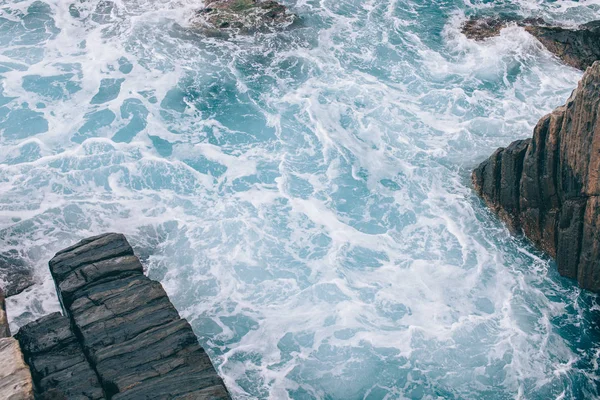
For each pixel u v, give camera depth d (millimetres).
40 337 17156
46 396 15633
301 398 18844
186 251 23016
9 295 21156
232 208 24750
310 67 31688
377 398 18969
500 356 19953
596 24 32844
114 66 31484
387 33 33750
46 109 28875
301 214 24609
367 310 21297
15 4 35312
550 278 22438
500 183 24125
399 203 25125
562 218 21875
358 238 23766
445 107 29188
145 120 28594
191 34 33656
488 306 21484
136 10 35156
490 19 34344
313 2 36125
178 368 16516
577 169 21219
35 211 24109
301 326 20797
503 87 30094
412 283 22188
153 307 18000
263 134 28156
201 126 28500
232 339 20359
